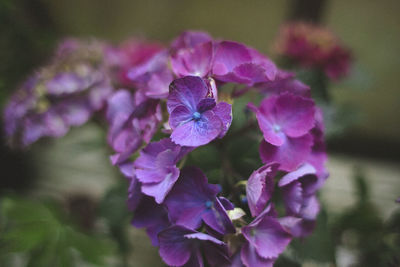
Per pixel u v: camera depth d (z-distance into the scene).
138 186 0.34
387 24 0.80
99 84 0.48
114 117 0.38
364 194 0.51
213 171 0.37
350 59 0.57
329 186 0.75
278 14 0.84
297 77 0.44
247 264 0.34
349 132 0.87
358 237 0.50
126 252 0.51
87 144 0.55
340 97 0.86
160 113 0.34
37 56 0.74
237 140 0.38
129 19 0.91
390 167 0.84
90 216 0.60
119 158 0.35
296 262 0.40
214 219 0.33
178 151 0.33
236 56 0.35
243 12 0.86
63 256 0.51
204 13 0.87
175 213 0.33
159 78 0.36
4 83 0.68
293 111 0.36
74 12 0.91
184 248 0.34
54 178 0.80
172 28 0.90
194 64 0.35
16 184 0.78
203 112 0.32
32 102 0.47
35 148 0.81
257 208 0.33
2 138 0.70
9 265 0.59
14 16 0.72
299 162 0.35
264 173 0.33
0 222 0.57
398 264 0.47
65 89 0.47
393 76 0.82
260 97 0.40
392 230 0.48
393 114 0.84
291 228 0.37
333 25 0.82
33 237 0.51
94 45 0.52
